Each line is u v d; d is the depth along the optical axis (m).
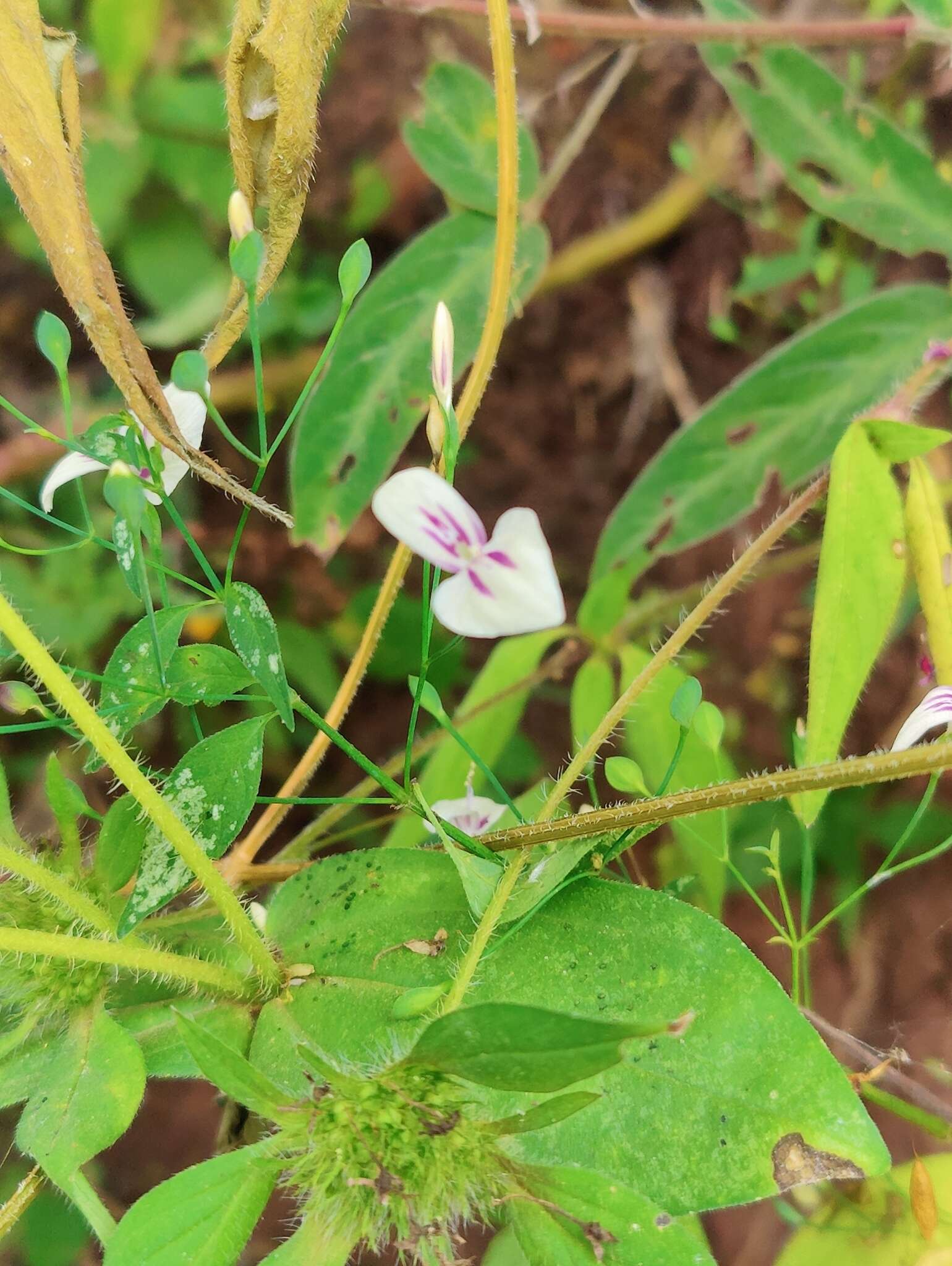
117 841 0.10
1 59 0.08
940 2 0.14
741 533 0.21
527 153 0.15
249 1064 0.08
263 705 0.20
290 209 0.08
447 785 0.15
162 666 0.08
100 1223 0.09
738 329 0.22
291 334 0.21
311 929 0.10
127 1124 0.09
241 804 0.09
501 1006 0.06
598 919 0.09
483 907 0.09
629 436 0.23
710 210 0.22
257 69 0.08
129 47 0.18
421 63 0.21
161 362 0.20
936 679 0.12
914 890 0.20
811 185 0.16
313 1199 0.08
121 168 0.19
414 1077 0.08
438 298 0.15
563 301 0.23
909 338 0.15
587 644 0.17
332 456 0.15
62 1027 0.10
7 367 0.21
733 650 0.21
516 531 0.08
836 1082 0.08
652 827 0.10
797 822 0.19
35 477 0.20
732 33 0.15
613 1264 0.08
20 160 0.08
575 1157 0.08
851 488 0.11
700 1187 0.08
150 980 0.10
